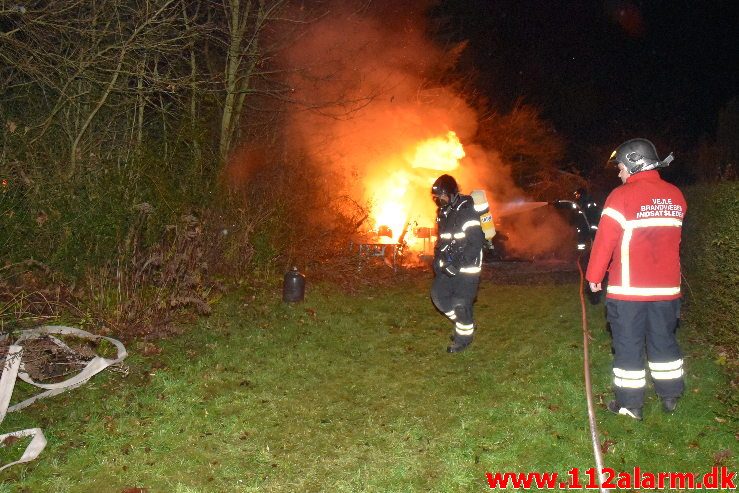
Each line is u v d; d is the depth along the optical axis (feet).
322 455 15.01
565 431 15.49
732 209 19.11
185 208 26.71
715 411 16.20
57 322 21.90
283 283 29.91
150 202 24.73
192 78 30.60
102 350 20.72
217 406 17.49
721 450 14.46
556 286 35.24
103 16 28.89
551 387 18.17
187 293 24.35
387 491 13.38
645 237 15.72
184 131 28.43
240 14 36.63
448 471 14.03
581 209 36.45
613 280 16.17
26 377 18.47
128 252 23.59
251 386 19.10
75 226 22.84
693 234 22.77
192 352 21.50
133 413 16.89
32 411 17.13
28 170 24.64
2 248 21.85
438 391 18.76
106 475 14.08
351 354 22.47
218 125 36.22
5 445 15.17
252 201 32.99
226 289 28.30
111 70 27.48
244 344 22.65
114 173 24.35
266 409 17.44
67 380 18.57
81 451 14.90
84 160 26.04
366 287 34.37
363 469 14.29
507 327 25.88
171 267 23.84
